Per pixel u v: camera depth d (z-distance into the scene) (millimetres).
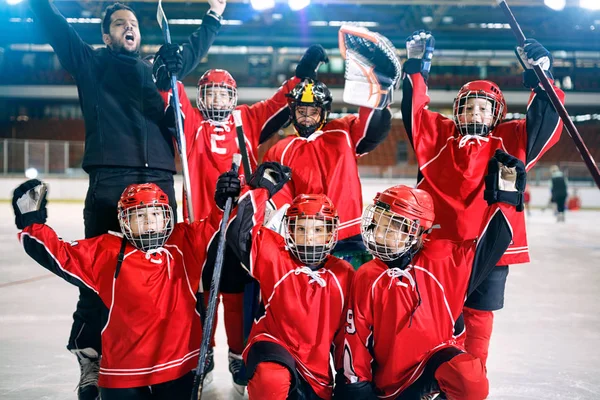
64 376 2877
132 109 2938
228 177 2357
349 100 2734
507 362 3162
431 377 2209
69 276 2346
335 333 2410
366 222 2346
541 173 20391
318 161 2928
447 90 25281
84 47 2977
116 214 2891
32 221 2346
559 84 25688
